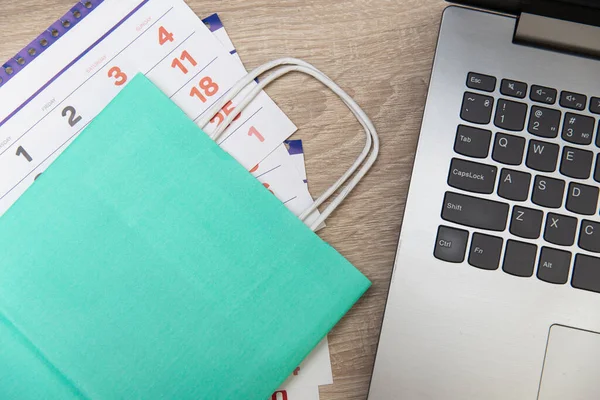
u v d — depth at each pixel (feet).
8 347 1.22
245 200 1.26
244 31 1.32
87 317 1.23
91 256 1.24
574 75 1.18
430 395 1.12
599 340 1.12
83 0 1.31
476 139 1.16
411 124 1.30
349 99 1.29
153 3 1.32
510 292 1.13
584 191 1.14
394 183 1.29
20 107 1.29
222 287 1.24
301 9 1.33
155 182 1.26
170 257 1.24
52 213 1.25
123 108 1.27
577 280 1.13
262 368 1.21
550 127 1.16
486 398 1.12
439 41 1.20
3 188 1.28
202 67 1.32
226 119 1.29
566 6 1.14
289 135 1.31
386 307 1.14
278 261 1.24
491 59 1.19
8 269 1.24
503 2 1.16
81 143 1.26
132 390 1.21
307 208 1.27
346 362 1.25
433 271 1.14
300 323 1.22
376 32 1.33
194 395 1.21
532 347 1.13
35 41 1.30
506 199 1.14
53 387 1.21
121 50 1.31
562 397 1.12
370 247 1.28
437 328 1.13
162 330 1.23
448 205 1.14
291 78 1.32
